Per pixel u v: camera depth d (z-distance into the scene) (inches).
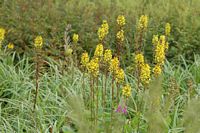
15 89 246.8
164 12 348.2
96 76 201.5
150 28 326.3
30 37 316.5
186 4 365.7
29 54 301.6
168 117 199.5
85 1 357.1
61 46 311.3
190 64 316.5
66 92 243.9
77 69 266.1
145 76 184.7
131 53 311.4
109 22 327.9
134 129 204.5
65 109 223.9
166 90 259.6
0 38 235.1
